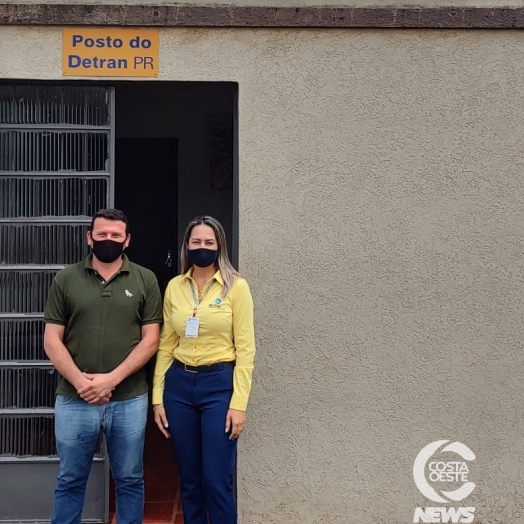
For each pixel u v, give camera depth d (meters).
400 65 4.28
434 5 4.27
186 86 4.40
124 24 4.21
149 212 6.46
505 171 4.30
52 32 4.23
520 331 4.30
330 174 4.27
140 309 3.71
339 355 4.27
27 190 4.37
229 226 6.42
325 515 4.29
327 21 4.23
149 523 4.49
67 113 4.38
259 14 4.21
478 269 4.29
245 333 3.64
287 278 4.27
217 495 3.60
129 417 3.67
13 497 4.36
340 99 4.28
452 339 4.29
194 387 3.65
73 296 3.61
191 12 4.21
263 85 4.27
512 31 4.30
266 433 4.27
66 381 3.68
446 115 4.29
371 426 4.28
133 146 6.44
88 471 3.73
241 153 4.26
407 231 4.28
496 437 4.30
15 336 4.36
